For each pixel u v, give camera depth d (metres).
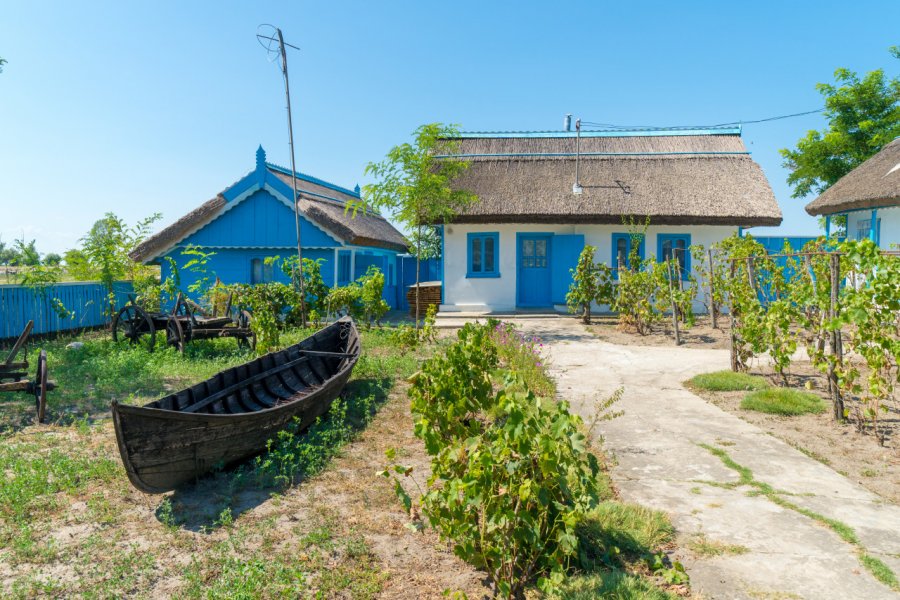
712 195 18.61
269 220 18.30
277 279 18.48
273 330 11.19
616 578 3.77
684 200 18.48
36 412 8.03
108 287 15.88
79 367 10.72
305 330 14.84
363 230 19.47
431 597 3.83
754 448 6.40
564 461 3.52
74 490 5.47
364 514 5.05
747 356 9.97
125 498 5.41
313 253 18.44
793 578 3.85
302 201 18.02
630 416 7.68
